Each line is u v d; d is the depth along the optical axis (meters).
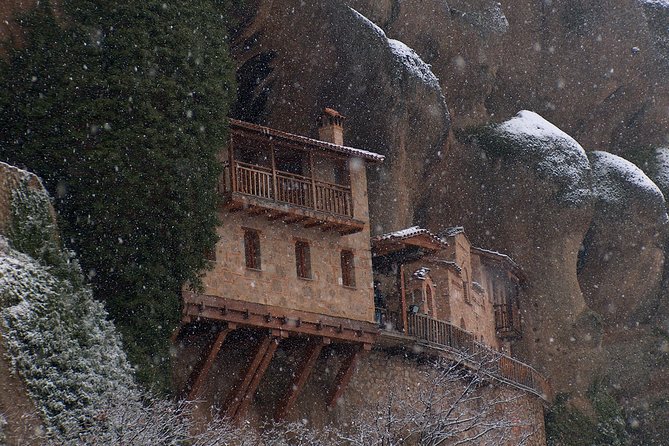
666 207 131.25
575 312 112.25
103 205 66.00
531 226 110.88
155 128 68.00
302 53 87.12
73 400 58.31
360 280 79.31
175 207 67.50
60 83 67.62
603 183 123.38
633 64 129.00
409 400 77.50
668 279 125.50
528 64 120.94
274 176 73.69
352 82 89.75
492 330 107.88
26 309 58.53
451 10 105.25
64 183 66.44
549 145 112.38
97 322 62.94
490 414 81.44
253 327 71.44
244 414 72.06
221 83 72.62
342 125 83.38
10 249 60.91
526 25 119.75
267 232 74.25
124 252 65.88
